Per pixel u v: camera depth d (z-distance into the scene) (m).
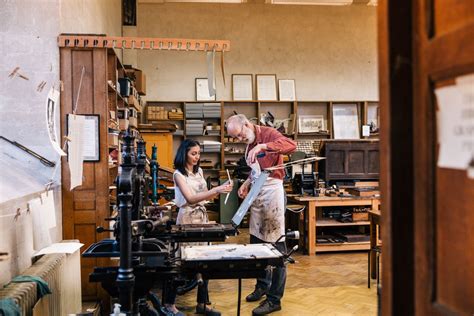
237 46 9.55
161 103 9.38
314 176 6.45
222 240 2.73
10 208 2.35
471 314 0.69
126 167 1.87
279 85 9.60
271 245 2.54
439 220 0.76
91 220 3.78
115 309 1.77
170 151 7.62
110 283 2.08
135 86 7.79
